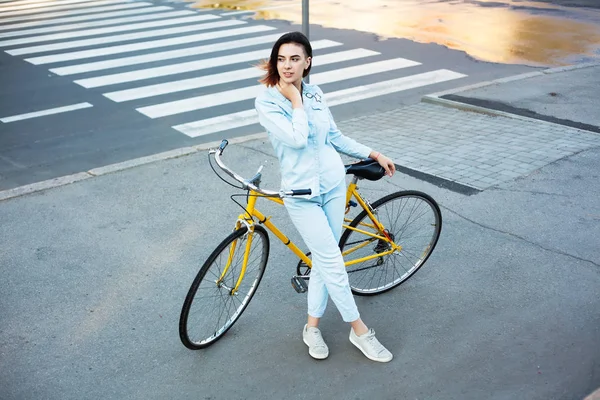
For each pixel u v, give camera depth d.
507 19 15.78
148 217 5.96
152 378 3.83
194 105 9.70
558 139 7.57
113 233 5.67
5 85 11.06
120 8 18.69
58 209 6.19
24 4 20.31
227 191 6.47
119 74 11.53
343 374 3.81
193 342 3.99
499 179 6.48
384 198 4.38
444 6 17.77
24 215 6.08
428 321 4.29
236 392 3.69
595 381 3.68
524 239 5.31
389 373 3.80
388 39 13.72
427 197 4.54
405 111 9.06
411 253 4.67
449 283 4.73
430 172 6.74
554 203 5.92
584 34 14.01
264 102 3.51
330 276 3.75
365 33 14.32
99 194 6.49
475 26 14.98
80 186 6.70
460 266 4.95
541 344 4.01
